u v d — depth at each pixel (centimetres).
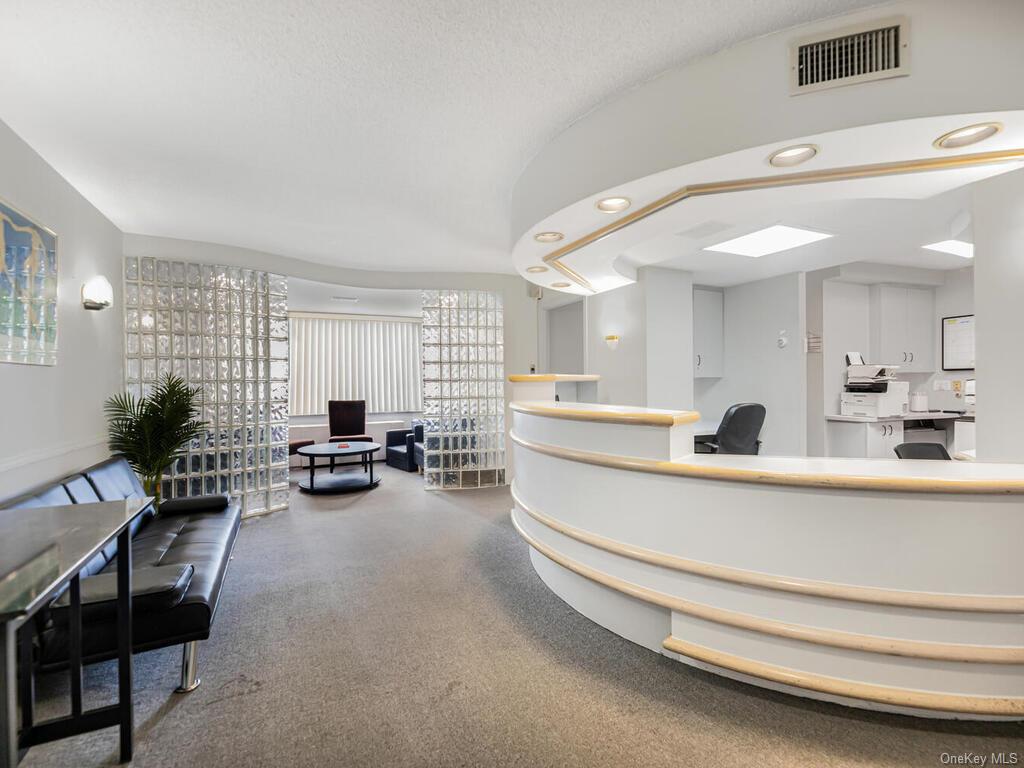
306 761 145
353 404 698
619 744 150
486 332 553
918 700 151
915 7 153
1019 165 180
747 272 481
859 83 158
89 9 150
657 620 202
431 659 198
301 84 193
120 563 147
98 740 155
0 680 95
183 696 176
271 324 452
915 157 181
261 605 249
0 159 214
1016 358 204
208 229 375
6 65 178
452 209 338
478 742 151
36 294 236
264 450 442
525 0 149
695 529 182
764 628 167
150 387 382
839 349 502
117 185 288
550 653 202
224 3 149
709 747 148
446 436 538
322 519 415
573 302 603
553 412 236
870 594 153
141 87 194
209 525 276
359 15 155
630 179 200
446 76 189
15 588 99
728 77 175
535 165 256
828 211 298
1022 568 147
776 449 499
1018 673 150
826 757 143
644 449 196
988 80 150
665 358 462
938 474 155
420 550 334
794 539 164
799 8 156
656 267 459
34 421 237
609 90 200
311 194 308
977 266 218
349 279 515
